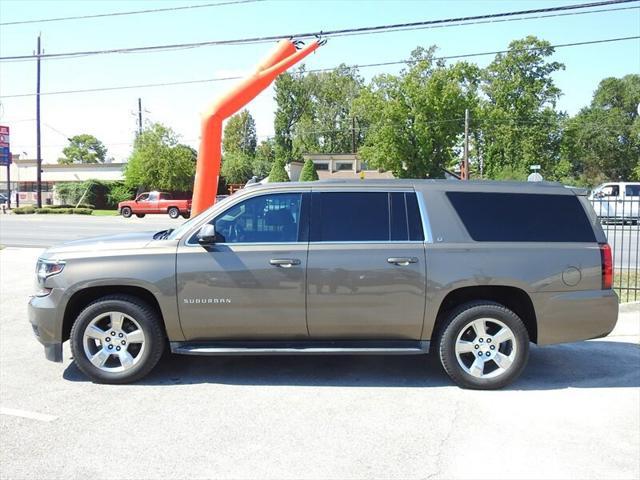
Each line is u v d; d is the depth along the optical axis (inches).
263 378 226.5
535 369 243.0
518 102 2071.9
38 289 222.7
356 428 178.4
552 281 213.9
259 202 219.9
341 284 211.0
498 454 160.9
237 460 156.4
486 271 211.8
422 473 149.6
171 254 214.4
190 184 1963.6
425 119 1804.9
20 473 148.7
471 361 219.8
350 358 254.4
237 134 3708.2
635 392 213.9
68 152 4281.5
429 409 194.9
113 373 217.0
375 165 1898.4
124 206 1531.7
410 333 215.5
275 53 508.7
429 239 214.5
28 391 211.0
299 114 3316.9
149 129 1968.5
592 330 216.8
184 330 215.0
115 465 153.3
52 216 1521.9
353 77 3260.3
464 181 225.3
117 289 221.9
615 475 148.8
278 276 211.0
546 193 222.8
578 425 181.9
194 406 196.2
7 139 1673.2
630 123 2891.2
